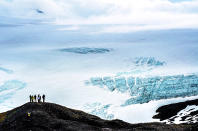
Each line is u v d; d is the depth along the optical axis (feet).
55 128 109.09
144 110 503.20
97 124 125.70
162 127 119.55
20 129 106.63
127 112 510.17
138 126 127.65
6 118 119.75
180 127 119.55
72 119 124.88
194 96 565.94
